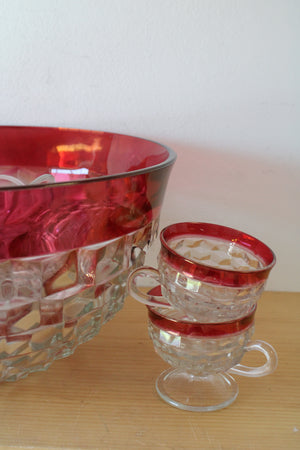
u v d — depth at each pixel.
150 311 0.56
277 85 0.74
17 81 0.71
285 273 0.85
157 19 0.70
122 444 0.50
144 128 0.75
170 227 0.57
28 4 0.68
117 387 0.58
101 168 0.71
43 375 0.60
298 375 0.63
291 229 0.82
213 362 0.54
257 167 0.78
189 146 0.76
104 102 0.73
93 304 0.51
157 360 0.64
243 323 0.53
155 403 0.56
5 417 0.52
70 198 0.43
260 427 0.53
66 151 0.70
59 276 0.47
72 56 0.71
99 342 0.67
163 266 0.53
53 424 0.52
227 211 0.80
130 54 0.71
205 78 0.73
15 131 0.68
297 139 0.77
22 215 0.41
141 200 0.51
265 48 0.72
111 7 0.69
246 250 0.58
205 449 0.50
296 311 0.79
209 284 0.50
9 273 0.44
